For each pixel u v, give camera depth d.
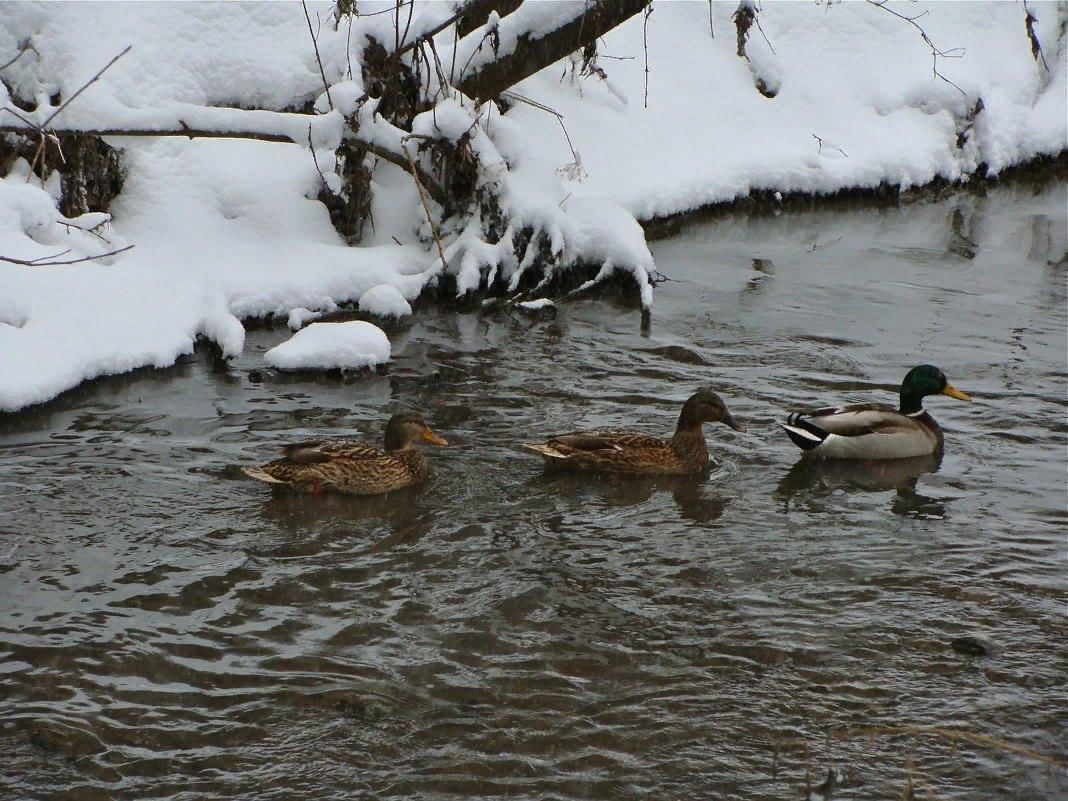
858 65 21.50
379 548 9.30
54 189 14.09
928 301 15.48
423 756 7.00
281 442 10.99
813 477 10.88
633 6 15.38
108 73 14.80
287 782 6.78
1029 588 8.96
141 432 11.07
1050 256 17.59
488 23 15.28
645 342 13.85
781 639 8.25
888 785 6.86
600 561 9.24
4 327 11.95
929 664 7.99
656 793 6.75
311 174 15.49
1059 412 12.18
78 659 7.77
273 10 16.17
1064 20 23.70
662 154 18.81
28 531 9.26
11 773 6.77
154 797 6.64
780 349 13.73
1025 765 7.04
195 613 8.31
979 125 21.55
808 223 19.05
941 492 10.58
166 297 13.20
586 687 7.67
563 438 10.63
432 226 14.19
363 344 12.70
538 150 16.50
